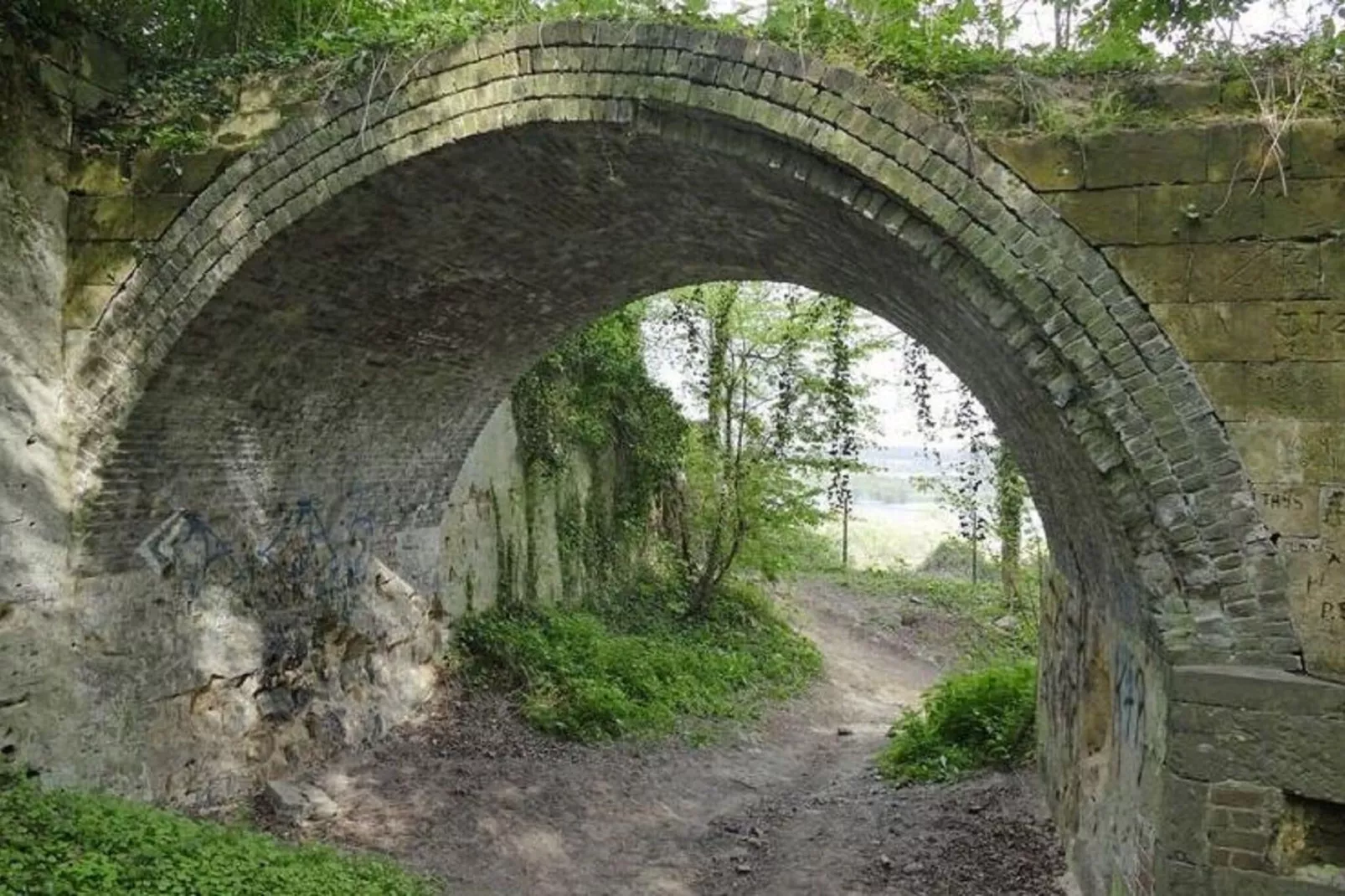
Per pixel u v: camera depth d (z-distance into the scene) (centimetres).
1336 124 549
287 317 845
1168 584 562
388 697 1165
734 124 636
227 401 869
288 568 1020
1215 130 563
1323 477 541
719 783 1150
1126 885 634
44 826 642
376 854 855
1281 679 523
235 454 919
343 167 725
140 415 793
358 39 723
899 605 2559
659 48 639
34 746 755
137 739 845
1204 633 549
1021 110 598
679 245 940
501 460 1455
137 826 680
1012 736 1134
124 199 784
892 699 1812
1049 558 1032
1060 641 940
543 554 1558
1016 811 978
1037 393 617
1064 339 575
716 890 841
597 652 1409
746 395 1902
